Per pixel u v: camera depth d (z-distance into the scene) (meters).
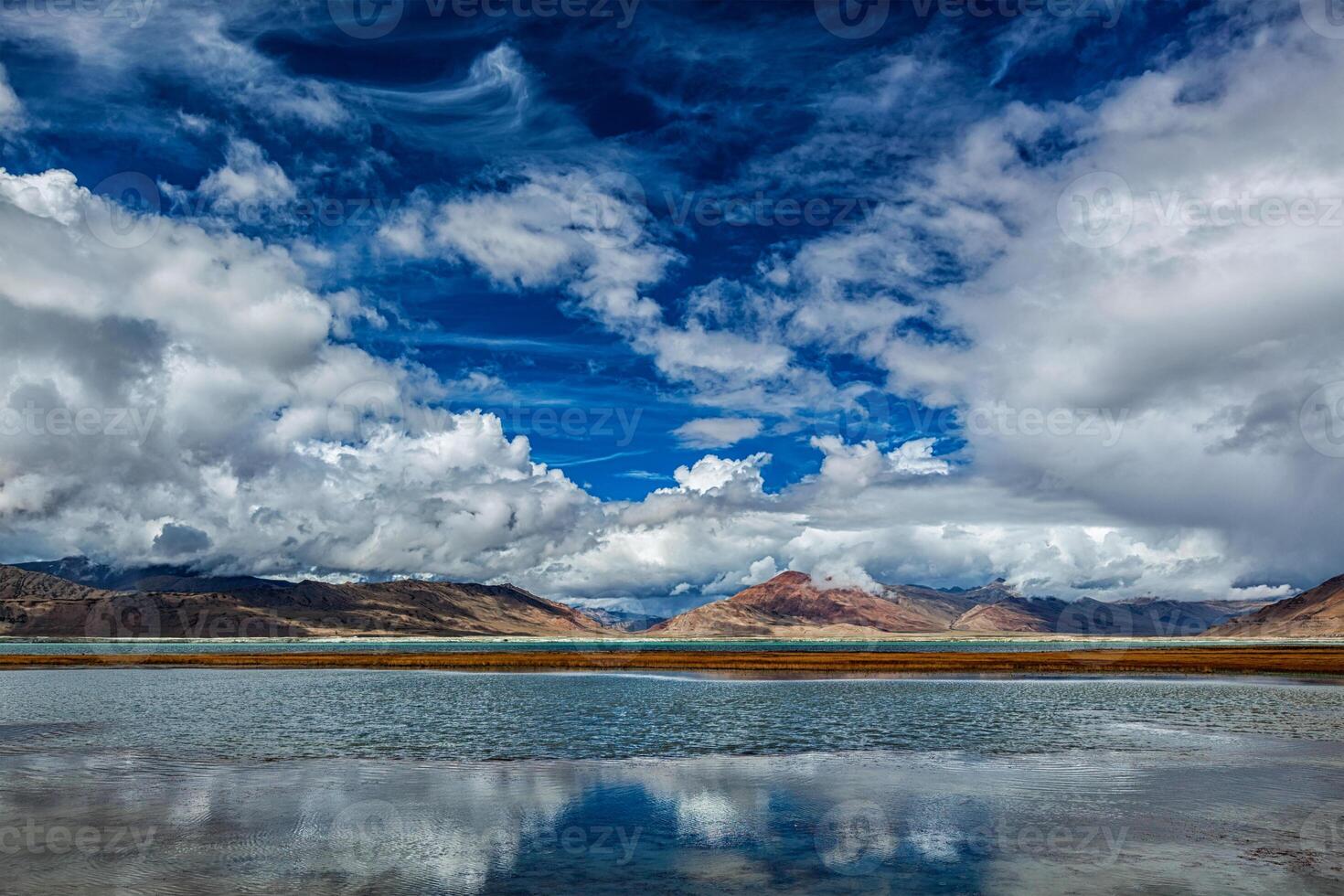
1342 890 14.80
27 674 83.12
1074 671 75.12
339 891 14.90
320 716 42.62
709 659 91.00
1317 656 88.94
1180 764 27.05
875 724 38.12
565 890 14.95
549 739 33.84
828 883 15.30
